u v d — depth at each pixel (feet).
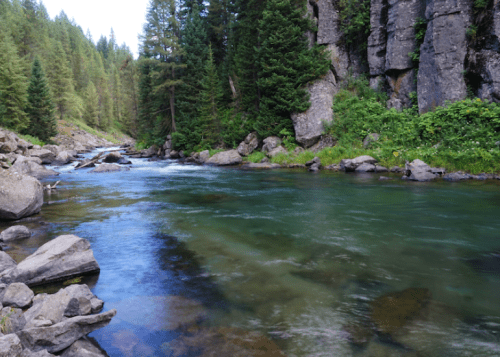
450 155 49.21
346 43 84.23
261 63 78.02
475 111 50.01
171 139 115.75
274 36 75.20
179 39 121.29
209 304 12.63
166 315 11.82
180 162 98.22
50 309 10.74
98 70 340.59
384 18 73.97
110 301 12.95
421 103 62.54
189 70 115.14
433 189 38.86
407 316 11.53
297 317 11.59
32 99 138.92
